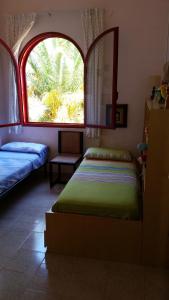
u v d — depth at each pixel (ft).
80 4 11.67
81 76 13.39
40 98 14.10
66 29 12.07
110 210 6.93
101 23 11.46
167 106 6.15
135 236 6.87
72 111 13.92
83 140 13.23
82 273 6.67
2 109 13.58
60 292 6.05
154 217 6.66
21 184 12.55
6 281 6.38
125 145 12.75
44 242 7.52
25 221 9.16
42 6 12.09
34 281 6.38
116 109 12.16
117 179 8.81
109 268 6.87
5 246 7.73
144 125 11.64
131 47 11.63
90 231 7.08
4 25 12.68
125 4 11.25
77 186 8.14
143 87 11.94
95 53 11.72
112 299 5.87
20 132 13.93
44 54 13.48
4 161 11.50
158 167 6.40
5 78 13.24
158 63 11.55
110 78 12.01
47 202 10.61
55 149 13.78
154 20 11.15
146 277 6.55
